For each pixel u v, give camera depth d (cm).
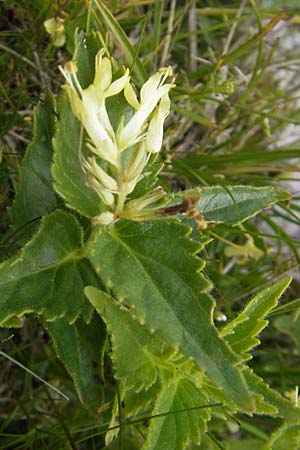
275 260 19
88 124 11
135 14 19
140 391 13
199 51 20
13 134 17
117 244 11
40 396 16
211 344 10
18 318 12
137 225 11
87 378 13
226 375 10
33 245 11
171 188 18
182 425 12
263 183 20
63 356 13
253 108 20
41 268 11
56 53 18
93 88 11
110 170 12
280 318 19
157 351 12
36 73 17
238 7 21
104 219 11
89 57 12
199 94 18
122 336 12
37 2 17
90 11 15
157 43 18
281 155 18
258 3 21
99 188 11
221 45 21
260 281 18
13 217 13
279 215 19
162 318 10
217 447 14
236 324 13
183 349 10
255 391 13
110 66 11
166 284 11
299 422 13
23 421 16
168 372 12
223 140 20
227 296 19
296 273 20
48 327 13
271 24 18
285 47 22
